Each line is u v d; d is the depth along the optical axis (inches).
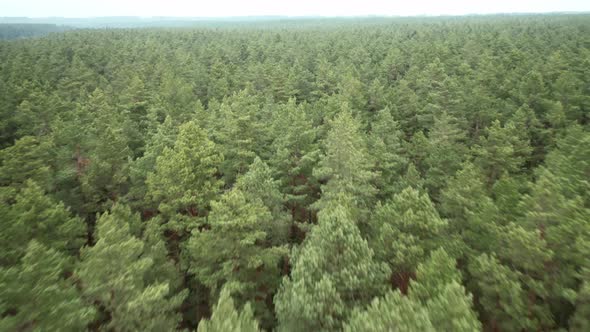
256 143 1489.9
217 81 2864.2
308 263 721.6
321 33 6988.2
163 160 1117.7
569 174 1091.9
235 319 531.8
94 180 1270.9
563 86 1991.9
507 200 1053.2
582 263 697.6
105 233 734.5
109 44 5172.2
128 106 2234.3
